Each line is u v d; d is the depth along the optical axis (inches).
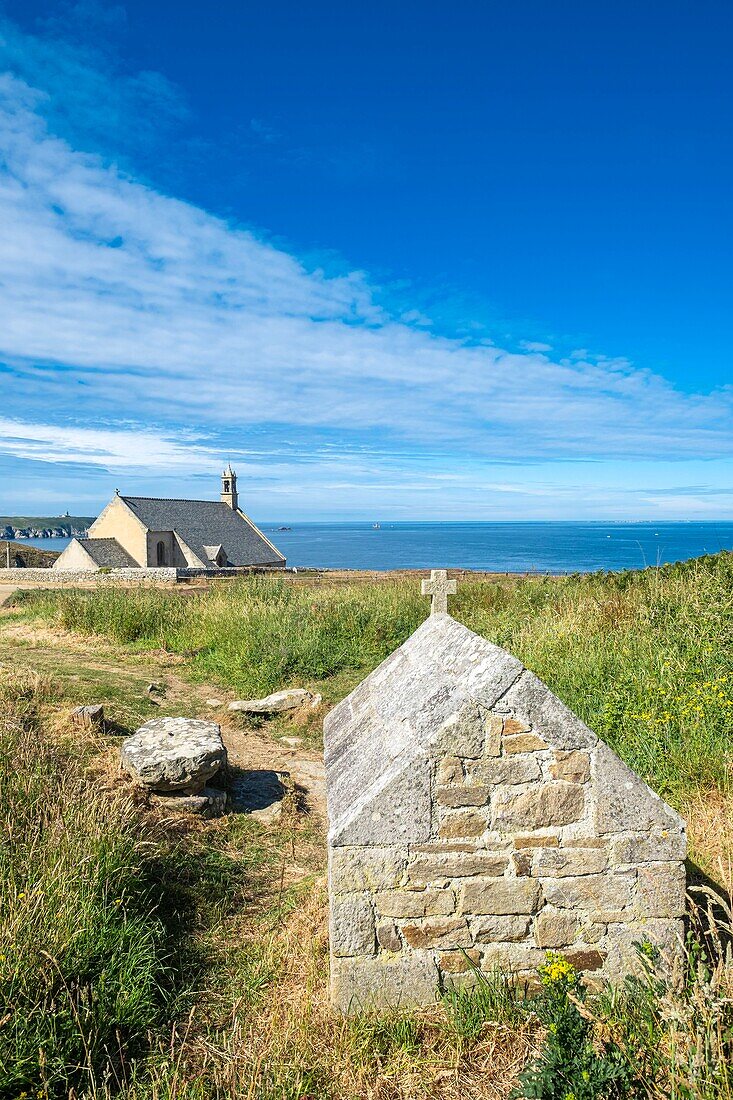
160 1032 154.4
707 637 353.4
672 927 151.6
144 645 561.9
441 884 150.3
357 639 543.2
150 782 257.9
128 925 178.1
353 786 164.6
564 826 150.2
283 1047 144.9
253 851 245.6
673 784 240.8
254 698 433.1
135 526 1914.4
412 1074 136.6
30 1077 132.8
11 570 1481.3
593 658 359.6
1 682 356.2
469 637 185.5
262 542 2445.9
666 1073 118.4
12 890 174.9
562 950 151.6
